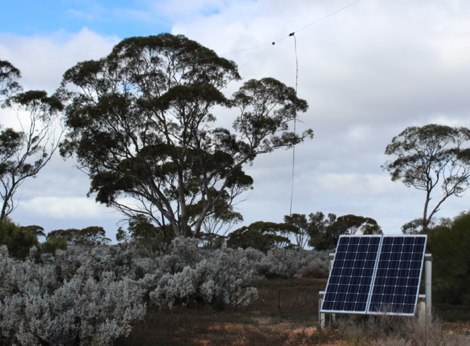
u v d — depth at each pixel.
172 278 18.16
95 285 12.66
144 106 41.28
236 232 50.03
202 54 42.47
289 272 31.28
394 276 13.78
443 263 17.58
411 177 57.94
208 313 16.89
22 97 45.91
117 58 42.03
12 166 45.81
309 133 44.50
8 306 11.14
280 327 14.76
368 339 12.20
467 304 17.20
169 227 43.97
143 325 14.37
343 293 13.95
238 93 43.72
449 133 56.28
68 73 42.75
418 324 11.92
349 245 14.94
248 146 44.03
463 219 17.97
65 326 10.76
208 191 43.12
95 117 40.97
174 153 41.72
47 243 25.11
